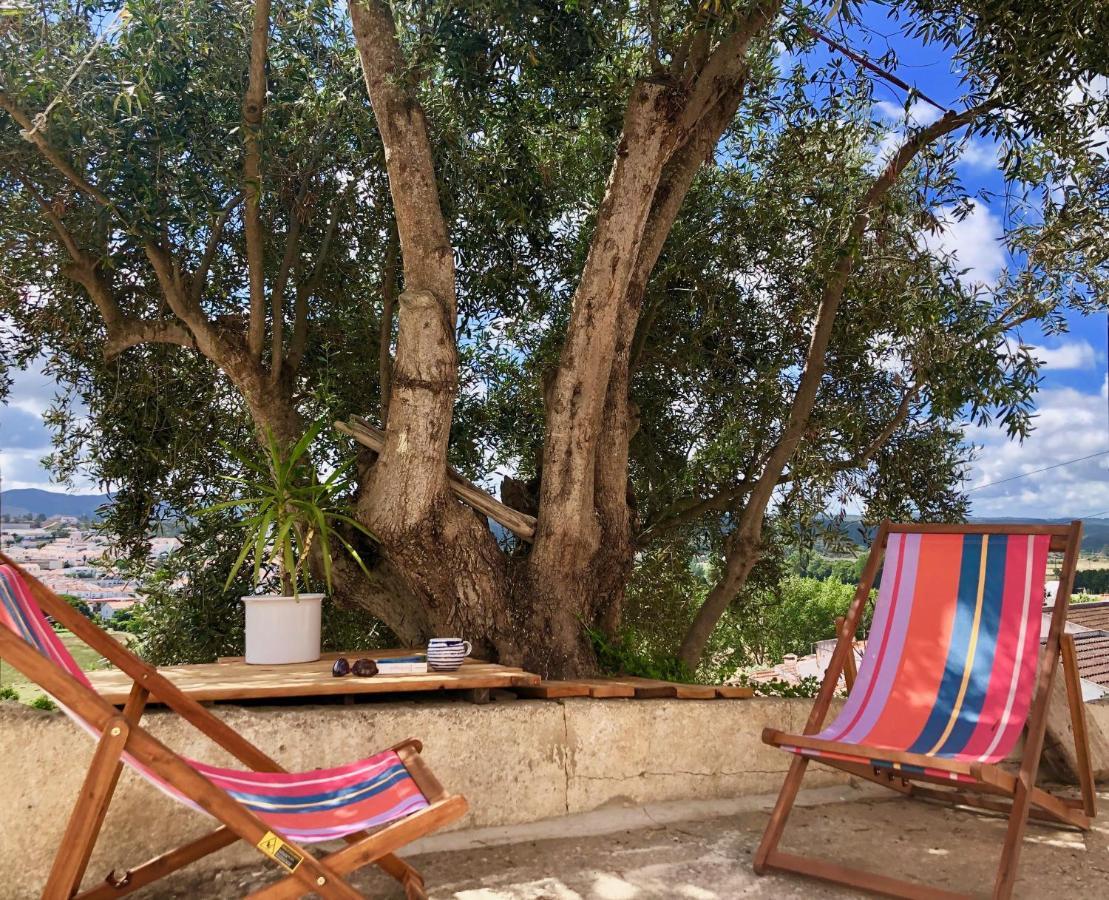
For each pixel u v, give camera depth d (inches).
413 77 186.9
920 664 138.0
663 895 112.8
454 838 131.6
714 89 204.7
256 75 193.0
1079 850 136.6
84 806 77.4
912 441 311.4
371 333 264.4
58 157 186.9
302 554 176.2
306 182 229.6
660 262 273.1
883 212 244.8
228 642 273.9
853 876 115.0
